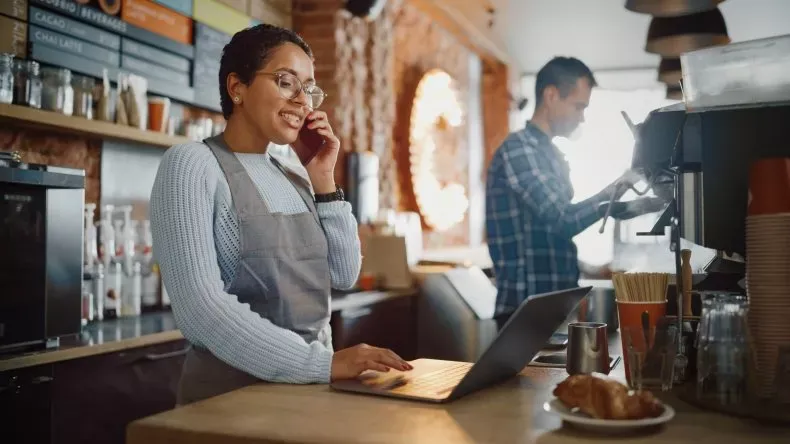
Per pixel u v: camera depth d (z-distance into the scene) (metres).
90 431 2.32
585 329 1.49
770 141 1.40
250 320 1.46
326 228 1.84
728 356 1.17
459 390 1.24
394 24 5.59
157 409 2.59
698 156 1.47
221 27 3.75
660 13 2.87
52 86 2.58
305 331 1.71
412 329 4.36
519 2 5.96
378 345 3.92
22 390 2.10
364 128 4.92
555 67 2.98
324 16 4.50
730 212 1.44
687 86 1.47
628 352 1.33
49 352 2.17
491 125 7.98
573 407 1.09
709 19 3.00
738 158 1.43
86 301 2.75
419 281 4.43
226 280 1.67
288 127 1.71
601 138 8.70
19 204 2.15
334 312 3.52
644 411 1.05
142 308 3.10
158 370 2.60
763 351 1.22
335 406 1.21
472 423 1.10
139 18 3.18
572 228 2.78
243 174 1.66
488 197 3.09
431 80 6.10
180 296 1.50
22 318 2.17
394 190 5.59
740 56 1.41
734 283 1.74
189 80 3.52
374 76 5.01
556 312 1.51
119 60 3.07
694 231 1.51
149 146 3.27
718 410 1.15
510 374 1.46
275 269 1.66
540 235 2.98
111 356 2.40
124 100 2.93
